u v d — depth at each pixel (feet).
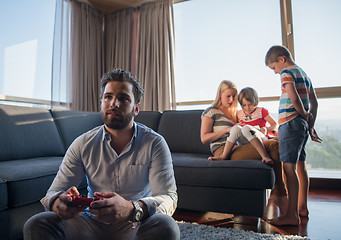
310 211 6.17
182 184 5.56
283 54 5.61
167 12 11.21
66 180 2.90
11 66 8.71
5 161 5.66
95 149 3.00
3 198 3.99
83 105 11.14
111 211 2.26
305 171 5.89
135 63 11.84
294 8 9.37
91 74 11.62
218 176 5.16
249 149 5.58
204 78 10.85
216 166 5.24
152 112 8.75
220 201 5.19
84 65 11.23
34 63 9.58
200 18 11.04
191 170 5.42
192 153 7.54
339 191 8.19
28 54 9.36
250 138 5.45
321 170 9.41
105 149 2.99
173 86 10.83
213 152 6.20
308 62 9.14
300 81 5.44
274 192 5.53
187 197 5.49
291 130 5.21
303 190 5.86
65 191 2.67
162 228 2.40
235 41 10.38
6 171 4.37
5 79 8.50
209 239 4.35
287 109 5.35
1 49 8.41
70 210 2.35
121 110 2.82
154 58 11.18
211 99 10.68
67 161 2.97
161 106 10.87
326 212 6.07
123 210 2.33
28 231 2.35
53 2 10.55
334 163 9.20
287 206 5.45
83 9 11.31
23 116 6.58
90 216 2.84
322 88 8.81
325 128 9.14
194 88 11.02
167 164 3.03
